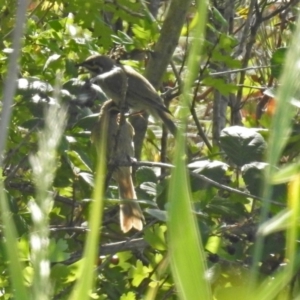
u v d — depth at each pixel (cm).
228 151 736
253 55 1325
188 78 243
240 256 719
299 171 253
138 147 1157
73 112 853
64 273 608
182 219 234
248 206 866
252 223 722
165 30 1073
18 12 325
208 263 691
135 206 841
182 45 1354
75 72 951
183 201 235
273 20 1368
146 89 1074
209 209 733
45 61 970
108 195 888
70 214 901
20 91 809
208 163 737
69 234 870
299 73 232
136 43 981
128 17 995
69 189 916
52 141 211
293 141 765
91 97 874
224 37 930
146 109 1090
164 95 1160
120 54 1096
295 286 609
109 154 945
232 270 707
